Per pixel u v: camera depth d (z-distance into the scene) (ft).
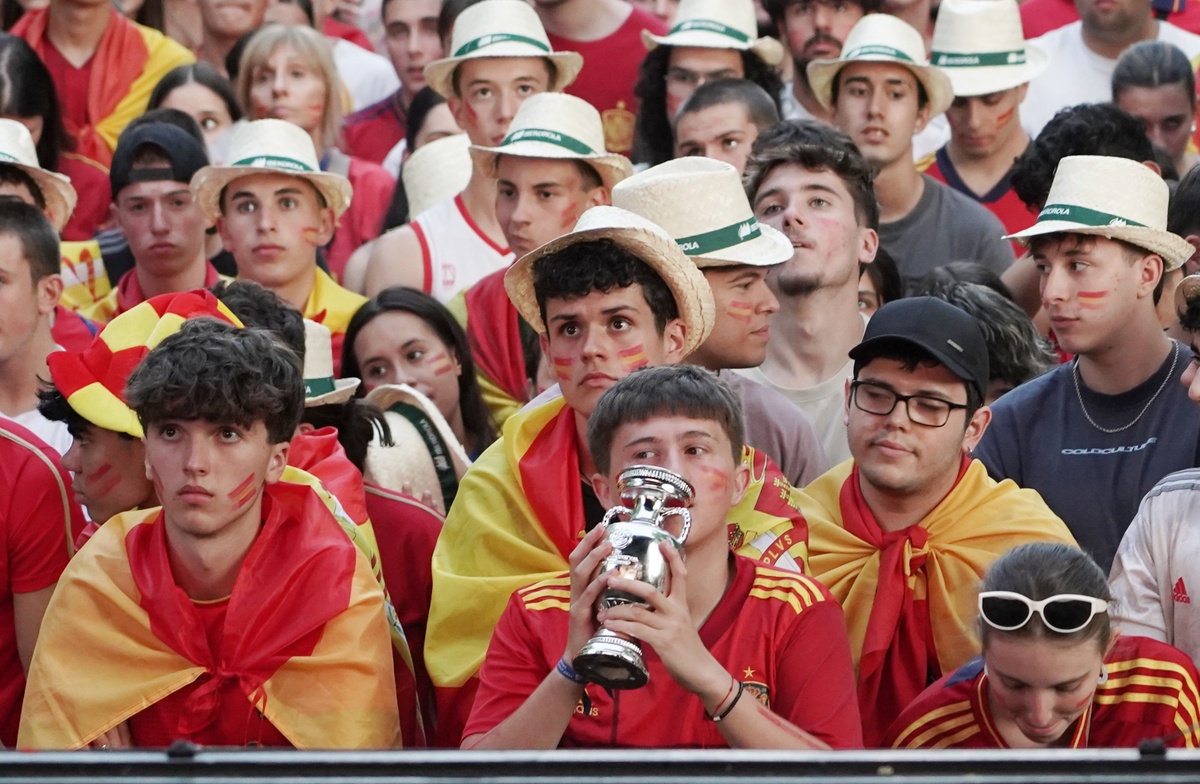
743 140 67.10
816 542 44.34
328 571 39.32
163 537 39.27
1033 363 53.62
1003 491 44.55
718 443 35.96
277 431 38.73
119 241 72.43
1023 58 73.00
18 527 45.06
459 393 61.11
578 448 43.47
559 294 41.81
